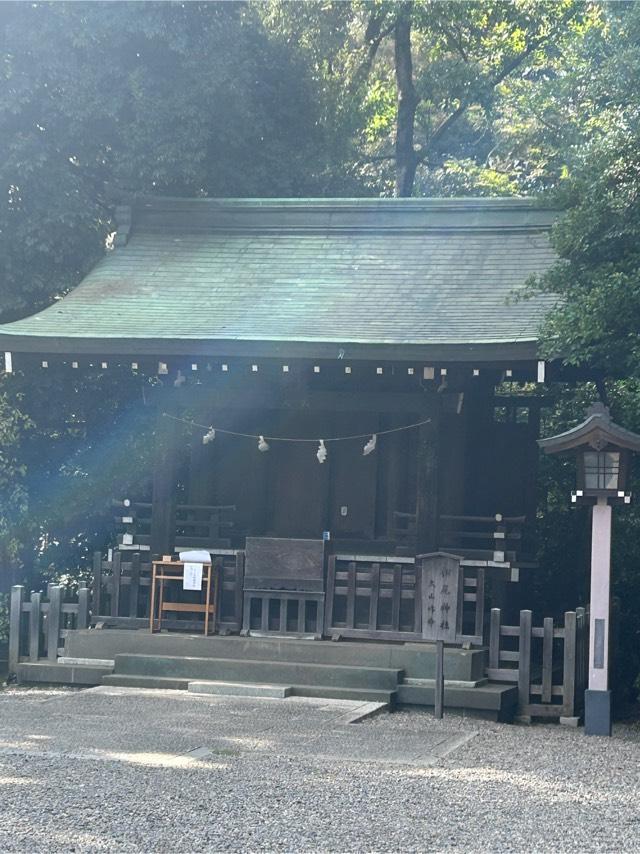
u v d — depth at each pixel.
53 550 19.45
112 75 19.06
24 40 18.20
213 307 15.16
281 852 6.37
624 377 13.21
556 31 27.17
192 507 15.05
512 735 11.19
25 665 13.89
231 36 20.11
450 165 28.20
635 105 13.45
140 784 7.89
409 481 15.34
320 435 15.63
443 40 28.22
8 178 18.33
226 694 12.73
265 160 21.02
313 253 16.75
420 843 6.61
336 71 27.06
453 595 13.32
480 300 14.83
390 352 13.31
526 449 16.19
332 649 13.38
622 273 11.91
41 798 7.39
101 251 19.66
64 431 19.56
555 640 16.31
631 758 10.11
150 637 13.87
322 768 8.67
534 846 6.62
